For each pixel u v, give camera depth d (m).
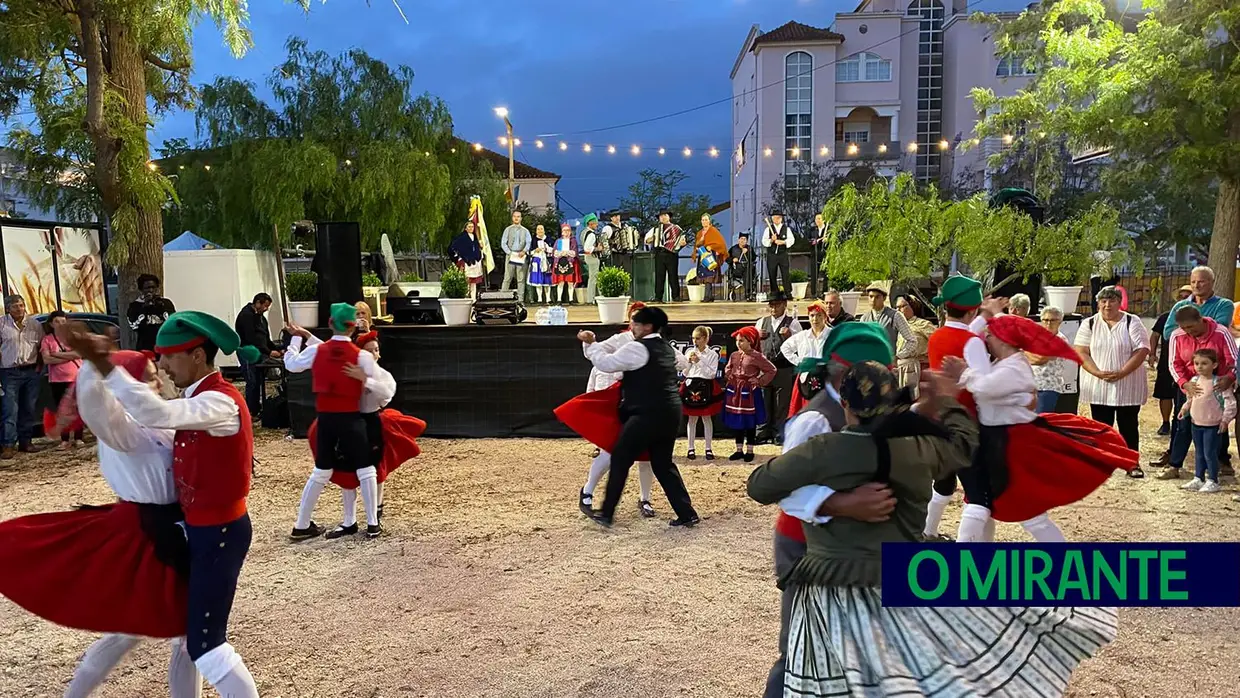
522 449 9.40
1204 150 13.12
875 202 9.60
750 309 13.58
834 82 38.47
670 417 5.62
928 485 2.47
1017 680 2.36
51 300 12.22
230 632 4.30
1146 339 7.14
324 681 3.74
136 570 2.91
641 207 40.09
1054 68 15.48
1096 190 26.55
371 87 23.73
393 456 6.21
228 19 11.48
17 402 9.28
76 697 3.03
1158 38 13.45
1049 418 4.34
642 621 4.38
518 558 5.45
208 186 23.66
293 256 20.78
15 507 7.01
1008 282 10.15
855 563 2.43
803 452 2.45
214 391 2.98
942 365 2.65
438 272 26.94
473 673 3.80
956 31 38.41
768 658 3.92
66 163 13.09
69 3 10.91
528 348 10.12
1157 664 3.74
